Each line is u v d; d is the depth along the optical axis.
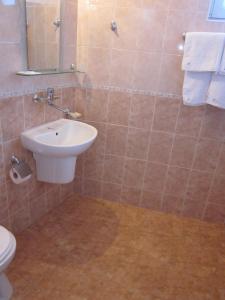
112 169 2.22
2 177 1.51
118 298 1.38
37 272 1.50
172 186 2.12
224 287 1.50
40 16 1.52
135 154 2.11
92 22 1.83
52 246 1.72
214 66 1.56
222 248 1.83
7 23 1.30
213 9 1.60
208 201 2.08
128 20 1.75
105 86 1.97
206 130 1.87
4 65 1.33
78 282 1.46
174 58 1.75
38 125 1.72
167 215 2.19
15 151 1.56
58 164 1.74
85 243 1.77
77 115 1.86
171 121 1.92
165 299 1.40
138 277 1.53
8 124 1.46
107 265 1.60
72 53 1.91
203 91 1.68
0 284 1.29
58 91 1.86
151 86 1.87
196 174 2.02
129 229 1.97
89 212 2.14
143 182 2.18
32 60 1.54
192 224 2.09
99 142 2.16
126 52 1.83
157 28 1.71
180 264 1.65
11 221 1.68
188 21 1.64
